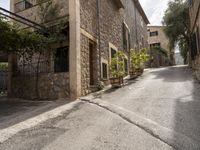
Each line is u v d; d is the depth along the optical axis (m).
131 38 17.91
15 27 7.63
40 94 8.94
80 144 3.66
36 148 3.58
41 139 3.96
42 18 9.08
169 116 4.79
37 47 8.33
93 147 3.52
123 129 4.28
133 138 3.80
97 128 4.44
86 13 9.36
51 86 8.65
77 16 8.33
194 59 13.74
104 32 11.50
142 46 22.52
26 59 9.22
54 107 6.70
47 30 8.59
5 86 14.20
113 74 10.52
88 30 9.46
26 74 9.73
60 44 8.83
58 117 5.46
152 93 7.69
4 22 6.96
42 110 6.36
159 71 16.52
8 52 8.39
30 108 6.86
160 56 27.05
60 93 8.35
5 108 7.16
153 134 3.88
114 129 4.32
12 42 7.43
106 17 12.03
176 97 6.63
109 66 11.48
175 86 8.64
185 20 18.80
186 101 6.01
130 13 18.20
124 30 15.47
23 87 9.66
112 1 13.41
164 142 3.54
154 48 26.48
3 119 5.50
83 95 8.47
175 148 3.29
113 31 13.13
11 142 3.87
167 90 7.96
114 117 5.16
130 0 18.55
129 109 5.73
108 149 3.41
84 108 6.32
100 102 6.87
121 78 10.38
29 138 4.03
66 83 8.23
